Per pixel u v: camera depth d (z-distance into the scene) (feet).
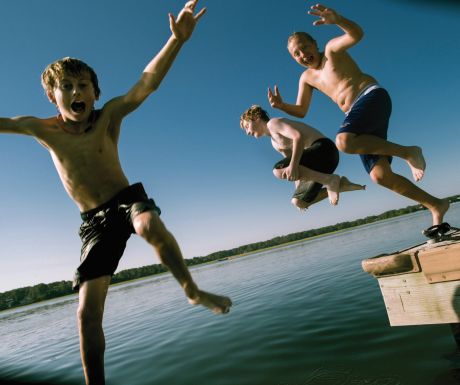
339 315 19.04
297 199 10.67
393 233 75.56
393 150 9.12
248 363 14.87
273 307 24.81
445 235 8.30
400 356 12.64
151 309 41.37
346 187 10.00
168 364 17.20
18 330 55.01
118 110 6.53
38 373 22.35
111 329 32.60
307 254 77.77
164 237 5.26
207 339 20.18
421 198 9.25
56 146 6.27
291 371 13.19
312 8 8.70
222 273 80.18
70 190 6.39
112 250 6.17
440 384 10.09
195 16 6.16
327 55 9.87
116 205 6.02
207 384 13.58
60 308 93.81
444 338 13.53
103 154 6.33
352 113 9.11
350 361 13.05
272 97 10.69
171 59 6.21
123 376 16.88
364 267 8.05
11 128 6.13
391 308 7.77
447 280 6.90
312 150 10.07
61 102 6.12
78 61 6.35
